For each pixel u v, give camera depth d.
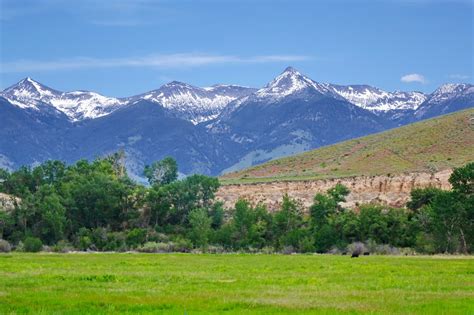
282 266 78.75
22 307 40.84
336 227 147.12
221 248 151.62
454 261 88.81
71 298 44.81
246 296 46.31
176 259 98.94
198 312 39.44
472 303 42.41
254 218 155.12
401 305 41.56
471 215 130.50
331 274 65.81
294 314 38.47
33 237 151.25
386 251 133.50
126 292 48.72
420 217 144.12
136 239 157.25
